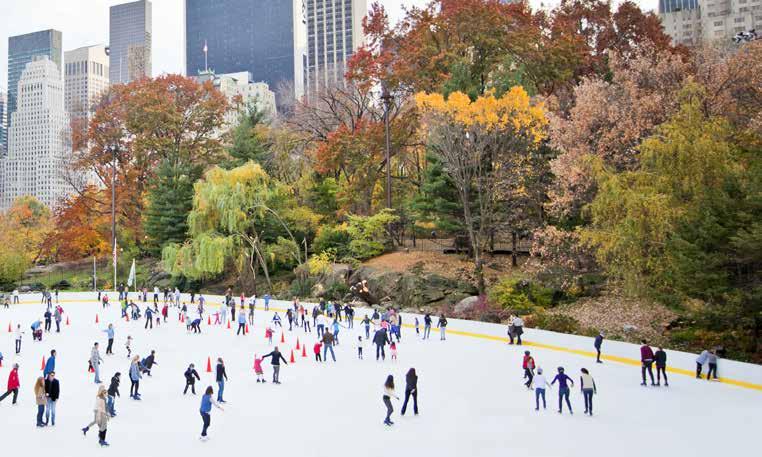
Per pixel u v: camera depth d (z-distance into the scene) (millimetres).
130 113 74562
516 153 42938
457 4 51688
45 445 17078
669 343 31250
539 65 52469
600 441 17312
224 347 32469
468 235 49406
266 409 20672
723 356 27109
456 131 42750
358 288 47375
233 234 55938
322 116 73188
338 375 25734
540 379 20562
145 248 71000
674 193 30469
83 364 28250
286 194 60594
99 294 55500
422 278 45531
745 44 40781
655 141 30969
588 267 39438
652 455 16188
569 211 39531
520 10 56312
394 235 58625
